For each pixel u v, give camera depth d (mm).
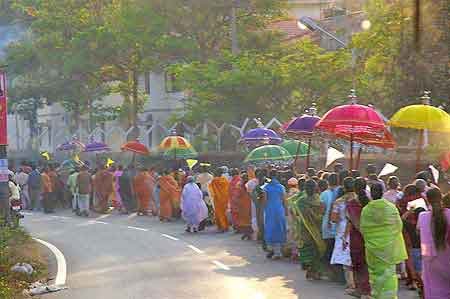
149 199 38625
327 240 18062
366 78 37500
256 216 25188
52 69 58719
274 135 34312
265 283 18188
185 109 49406
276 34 50781
